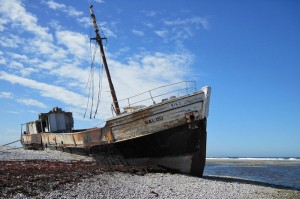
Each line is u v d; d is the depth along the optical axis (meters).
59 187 12.63
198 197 14.06
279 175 30.66
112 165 20.56
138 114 19.77
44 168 17.25
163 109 19.25
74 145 25.20
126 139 20.30
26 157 24.98
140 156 20.56
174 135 19.27
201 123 19.00
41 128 32.38
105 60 24.64
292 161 58.12
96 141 22.42
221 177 23.53
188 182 17.38
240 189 17.25
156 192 14.14
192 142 19.34
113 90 24.33
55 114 31.59
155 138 19.53
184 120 18.97
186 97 19.00
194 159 19.75
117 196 12.59
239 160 64.62
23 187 12.01
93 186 13.61
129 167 19.20
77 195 11.88
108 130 21.22
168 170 20.09
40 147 31.80
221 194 15.27
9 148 34.34
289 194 17.16
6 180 12.88
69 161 22.94
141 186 14.99
